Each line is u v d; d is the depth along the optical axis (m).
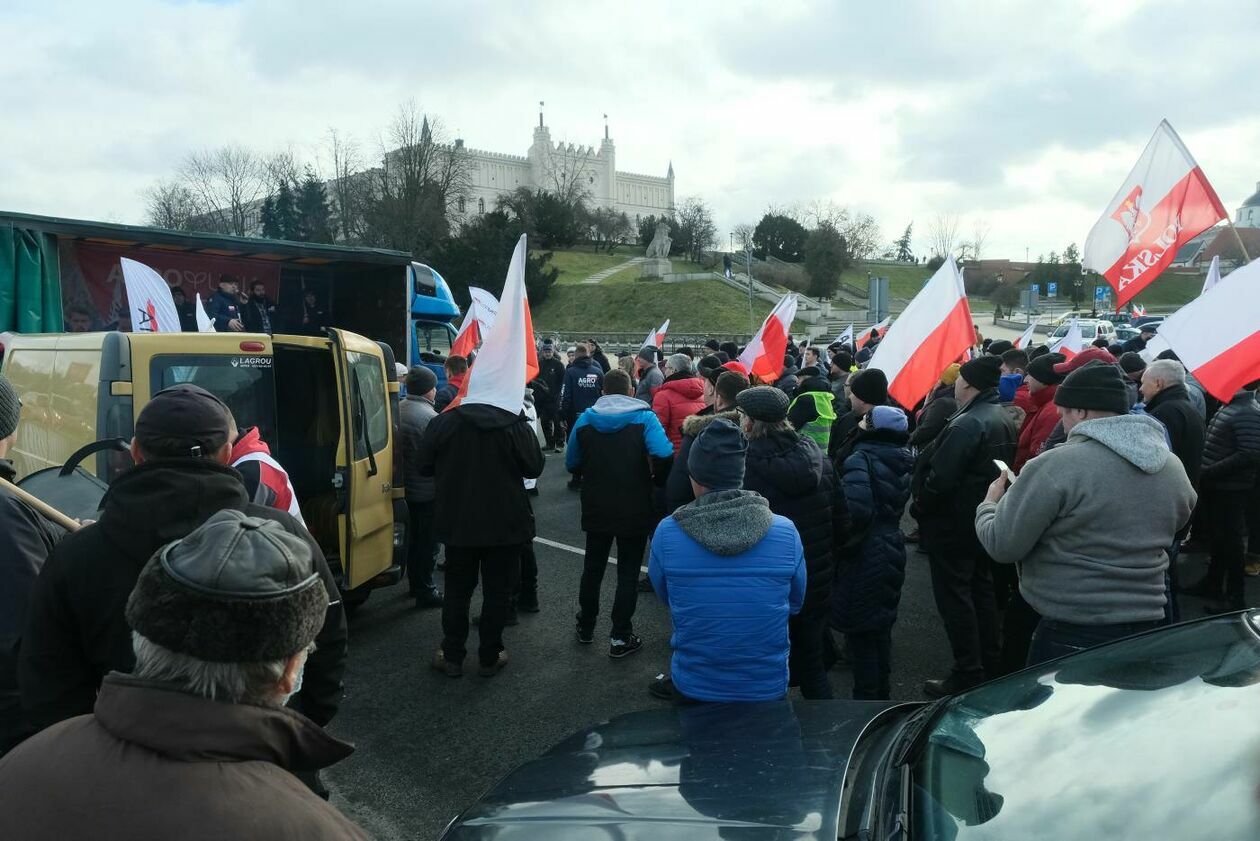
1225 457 5.56
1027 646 4.28
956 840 1.72
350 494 4.96
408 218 61.56
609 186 127.81
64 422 4.69
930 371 5.93
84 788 1.19
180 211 73.50
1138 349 11.80
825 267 67.69
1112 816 1.64
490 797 2.29
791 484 3.63
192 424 2.22
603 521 5.05
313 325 10.40
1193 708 1.86
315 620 1.38
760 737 2.38
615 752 2.43
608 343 53.69
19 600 2.29
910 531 8.48
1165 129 6.39
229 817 1.19
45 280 7.41
